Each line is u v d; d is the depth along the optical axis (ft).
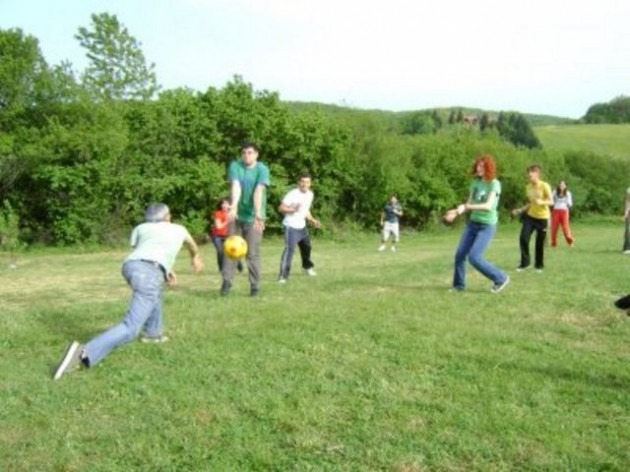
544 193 40.86
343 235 108.47
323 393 17.47
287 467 13.48
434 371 19.29
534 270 41.57
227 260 32.48
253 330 23.99
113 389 17.83
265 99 103.35
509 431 14.97
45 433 15.06
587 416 15.97
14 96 82.07
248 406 16.49
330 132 108.99
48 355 21.25
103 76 132.36
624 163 182.70
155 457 13.85
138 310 20.67
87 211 85.25
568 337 23.54
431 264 47.11
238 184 31.53
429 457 13.87
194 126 96.53
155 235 22.09
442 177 129.29
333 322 25.21
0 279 45.32
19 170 82.89
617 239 85.40
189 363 20.06
